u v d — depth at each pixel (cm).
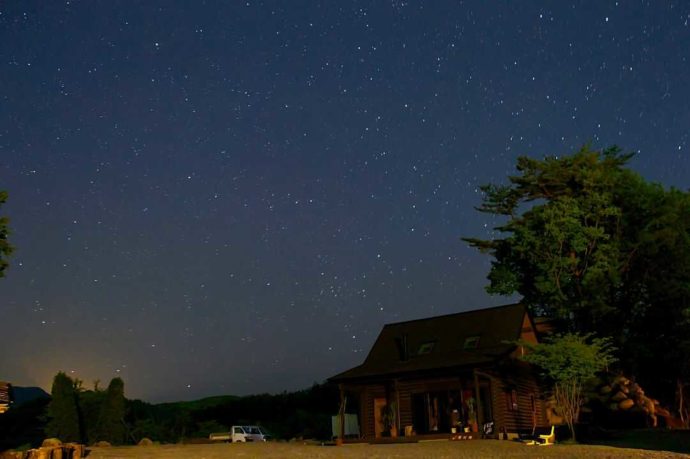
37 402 3719
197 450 2509
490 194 3584
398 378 3128
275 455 2178
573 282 3219
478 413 2814
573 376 2603
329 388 5078
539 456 1895
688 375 3394
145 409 4503
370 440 2980
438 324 3509
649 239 3225
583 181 3281
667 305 3375
